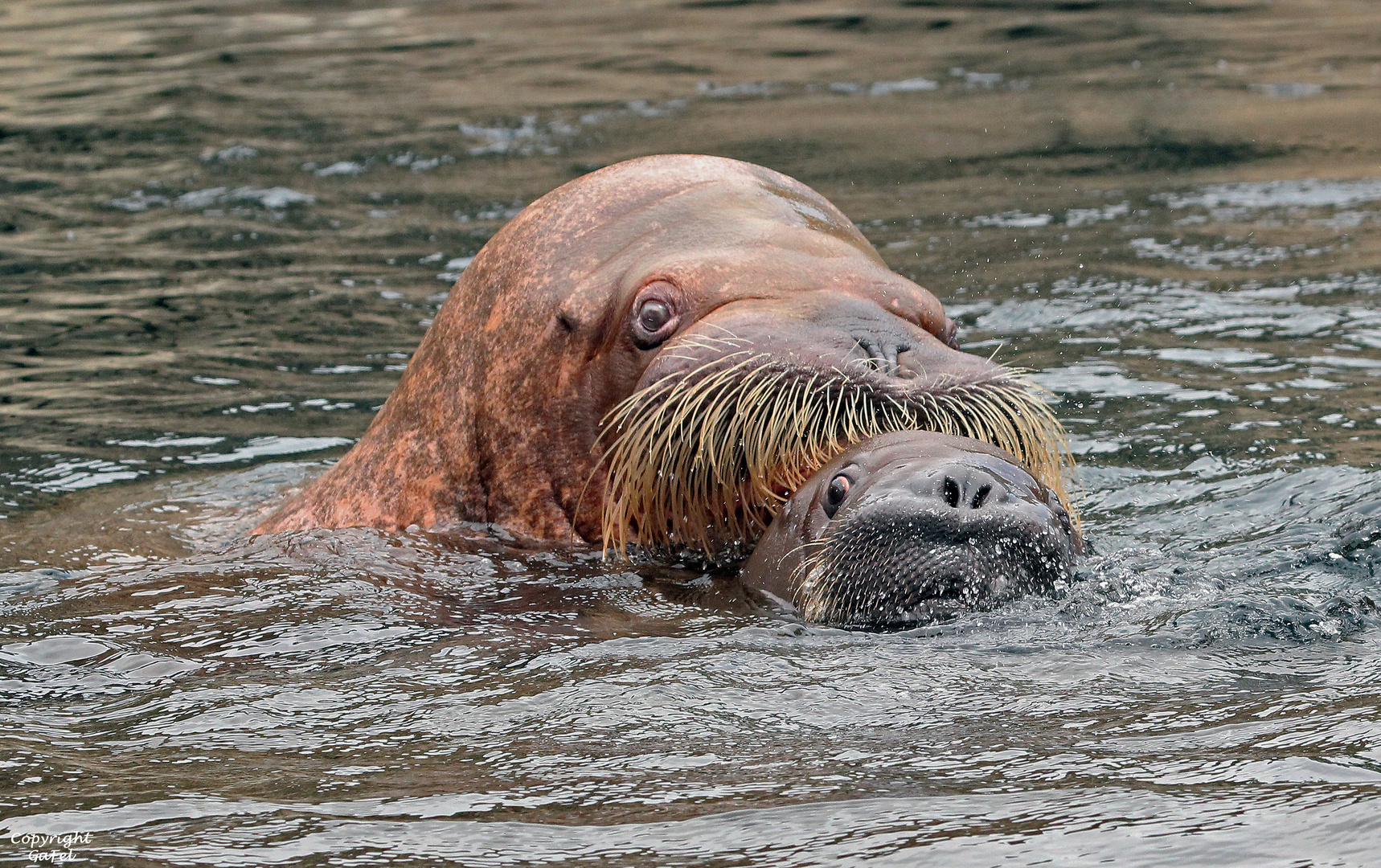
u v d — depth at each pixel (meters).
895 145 58.53
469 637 18.50
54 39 83.31
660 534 21.89
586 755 14.38
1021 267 42.53
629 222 23.73
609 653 17.47
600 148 57.91
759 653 17.11
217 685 17.03
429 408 24.58
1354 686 15.27
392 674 17.20
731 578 20.80
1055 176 53.59
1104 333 36.34
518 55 78.44
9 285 43.19
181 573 22.08
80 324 39.59
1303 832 11.88
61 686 17.33
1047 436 20.75
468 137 60.44
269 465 29.56
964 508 17.88
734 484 20.72
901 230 47.06
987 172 54.25
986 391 20.22
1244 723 14.30
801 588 18.81
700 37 83.06
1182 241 44.72
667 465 20.70
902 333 20.92
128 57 78.06
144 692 16.95
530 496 23.48
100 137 61.16
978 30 83.31
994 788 13.05
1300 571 19.89
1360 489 24.19
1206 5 89.38
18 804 13.55
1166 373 32.84
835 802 12.89
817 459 20.05
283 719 15.84
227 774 14.23
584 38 83.25
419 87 70.44
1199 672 15.92
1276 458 26.53
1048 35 81.38
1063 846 11.86
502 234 24.84
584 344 22.88
